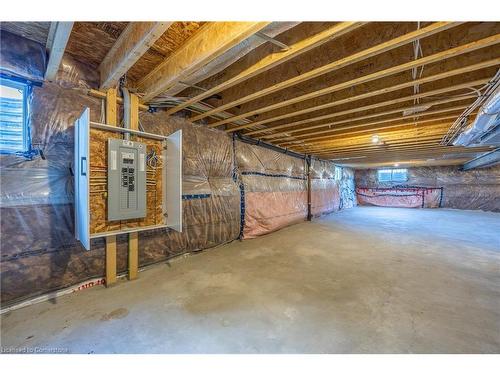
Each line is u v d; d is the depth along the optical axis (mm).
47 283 1961
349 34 1708
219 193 3582
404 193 9867
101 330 1596
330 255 3297
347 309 1894
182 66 1856
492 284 2355
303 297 2088
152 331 1596
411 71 2037
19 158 1830
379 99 2578
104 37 1799
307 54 1947
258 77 2318
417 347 1454
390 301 2021
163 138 2611
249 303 1977
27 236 1857
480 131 2924
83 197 1825
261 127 3758
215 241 3561
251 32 1410
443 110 2680
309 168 6434
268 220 4629
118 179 2150
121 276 2430
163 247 2855
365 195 10820
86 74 2150
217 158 3602
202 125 3377
